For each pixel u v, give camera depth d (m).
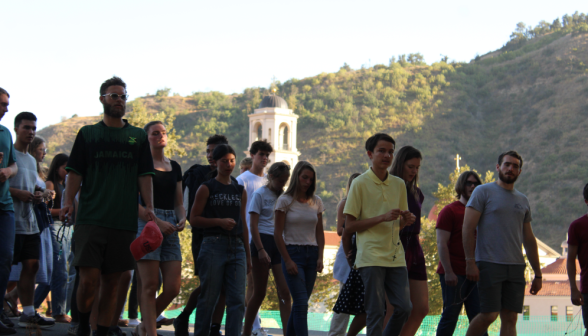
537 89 188.00
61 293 8.41
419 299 6.50
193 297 7.00
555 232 125.50
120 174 5.44
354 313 6.09
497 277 6.59
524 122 175.88
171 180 6.43
